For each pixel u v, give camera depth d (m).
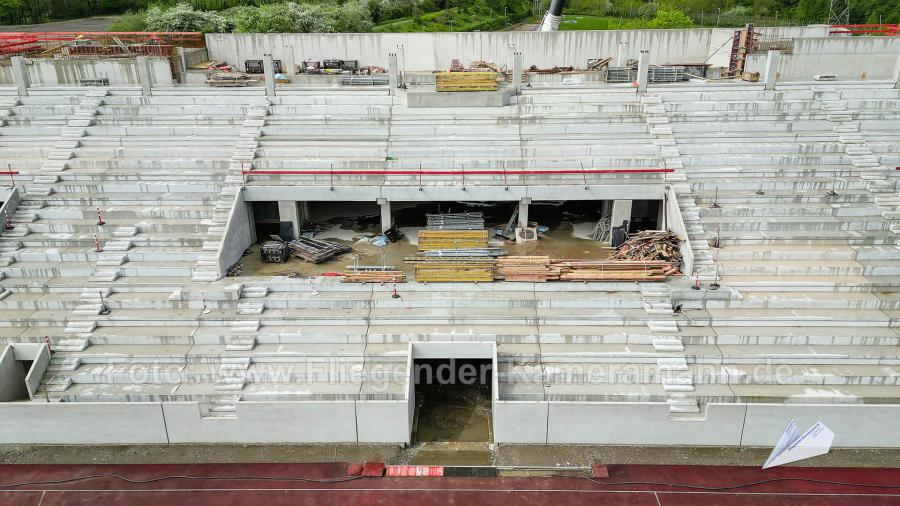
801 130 26.88
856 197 24.20
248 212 24.86
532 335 19.80
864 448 17.55
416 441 18.20
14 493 16.33
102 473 17.02
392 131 26.83
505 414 17.48
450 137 26.56
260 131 26.94
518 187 24.03
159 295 21.45
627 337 19.78
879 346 19.53
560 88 29.41
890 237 22.64
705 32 34.72
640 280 21.41
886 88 28.83
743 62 32.38
